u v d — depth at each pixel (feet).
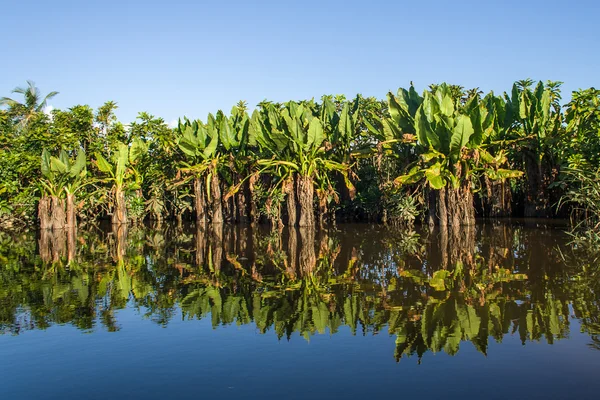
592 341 23.66
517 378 19.83
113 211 119.85
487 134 78.89
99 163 107.14
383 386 19.39
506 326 26.23
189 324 28.27
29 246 69.87
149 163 118.42
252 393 18.99
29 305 33.27
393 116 85.35
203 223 104.58
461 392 18.69
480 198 102.32
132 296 35.68
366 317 28.76
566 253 48.47
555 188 87.76
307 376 20.56
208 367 21.79
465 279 38.09
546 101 88.17
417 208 93.76
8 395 19.33
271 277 42.19
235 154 105.29
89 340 25.73
